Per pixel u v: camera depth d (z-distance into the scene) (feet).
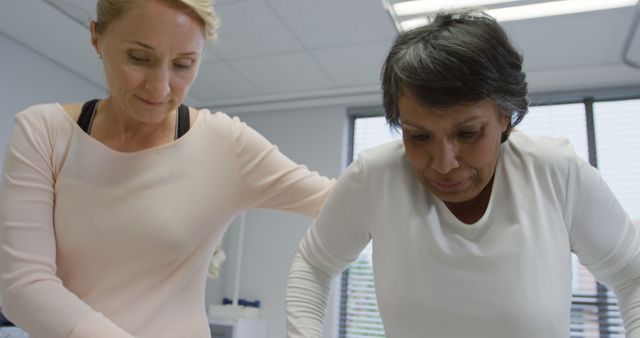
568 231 2.47
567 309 2.42
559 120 11.31
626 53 9.50
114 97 2.81
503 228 2.40
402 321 2.57
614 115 11.07
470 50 1.91
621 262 2.45
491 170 2.29
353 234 2.83
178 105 2.86
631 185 10.50
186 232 2.97
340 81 11.44
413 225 2.50
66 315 2.47
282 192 3.26
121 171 2.90
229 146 3.15
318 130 12.80
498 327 2.38
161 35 2.45
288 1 8.44
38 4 8.52
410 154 2.24
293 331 2.79
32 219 2.65
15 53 9.84
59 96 10.75
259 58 10.57
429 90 1.93
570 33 9.02
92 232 2.84
